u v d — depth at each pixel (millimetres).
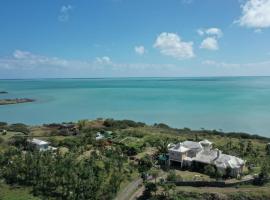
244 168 92750
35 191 74125
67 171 76312
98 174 79125
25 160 82750
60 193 73250
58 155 89312
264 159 101438
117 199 72438
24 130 159500
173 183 78875
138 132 145500
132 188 78062
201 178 83938
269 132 167125
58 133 149500
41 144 113812
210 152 95000
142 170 88250
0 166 85000
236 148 115688
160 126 175250
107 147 114625
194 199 74438
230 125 184750
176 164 96250
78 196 70062
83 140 123438
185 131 161500
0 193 72688
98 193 70750
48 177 76312
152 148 115438
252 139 146250
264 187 80000
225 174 84812
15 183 78812
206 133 156000
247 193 75938
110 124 170750
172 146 106188
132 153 106875
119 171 83938
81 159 93125
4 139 130125
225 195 75125
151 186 74750
